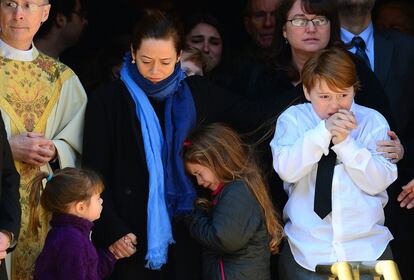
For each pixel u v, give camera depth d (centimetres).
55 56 1742
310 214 1292
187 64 1525
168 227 1333
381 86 1422
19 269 1337
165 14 1345
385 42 1593
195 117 1375
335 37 1436
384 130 1318
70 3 1733
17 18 1344
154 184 1334
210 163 1309
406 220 1412
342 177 1276
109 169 1358
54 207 1256
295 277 1300
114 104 1364
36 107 1380
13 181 1226
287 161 1280
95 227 1334
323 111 1281
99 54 1759
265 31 1702
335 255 1272
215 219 1296
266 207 1311
